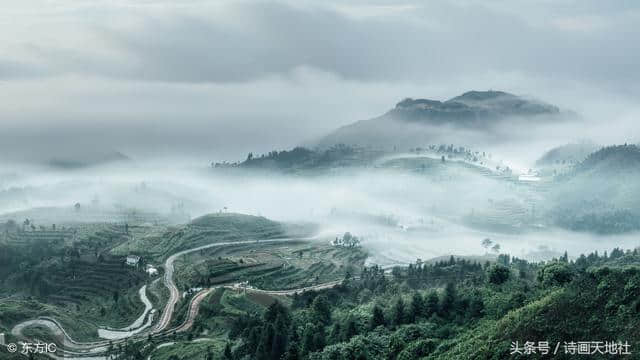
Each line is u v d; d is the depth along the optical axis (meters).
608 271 196.12
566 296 193.25
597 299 186.50
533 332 187.00
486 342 194.25
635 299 179.25
